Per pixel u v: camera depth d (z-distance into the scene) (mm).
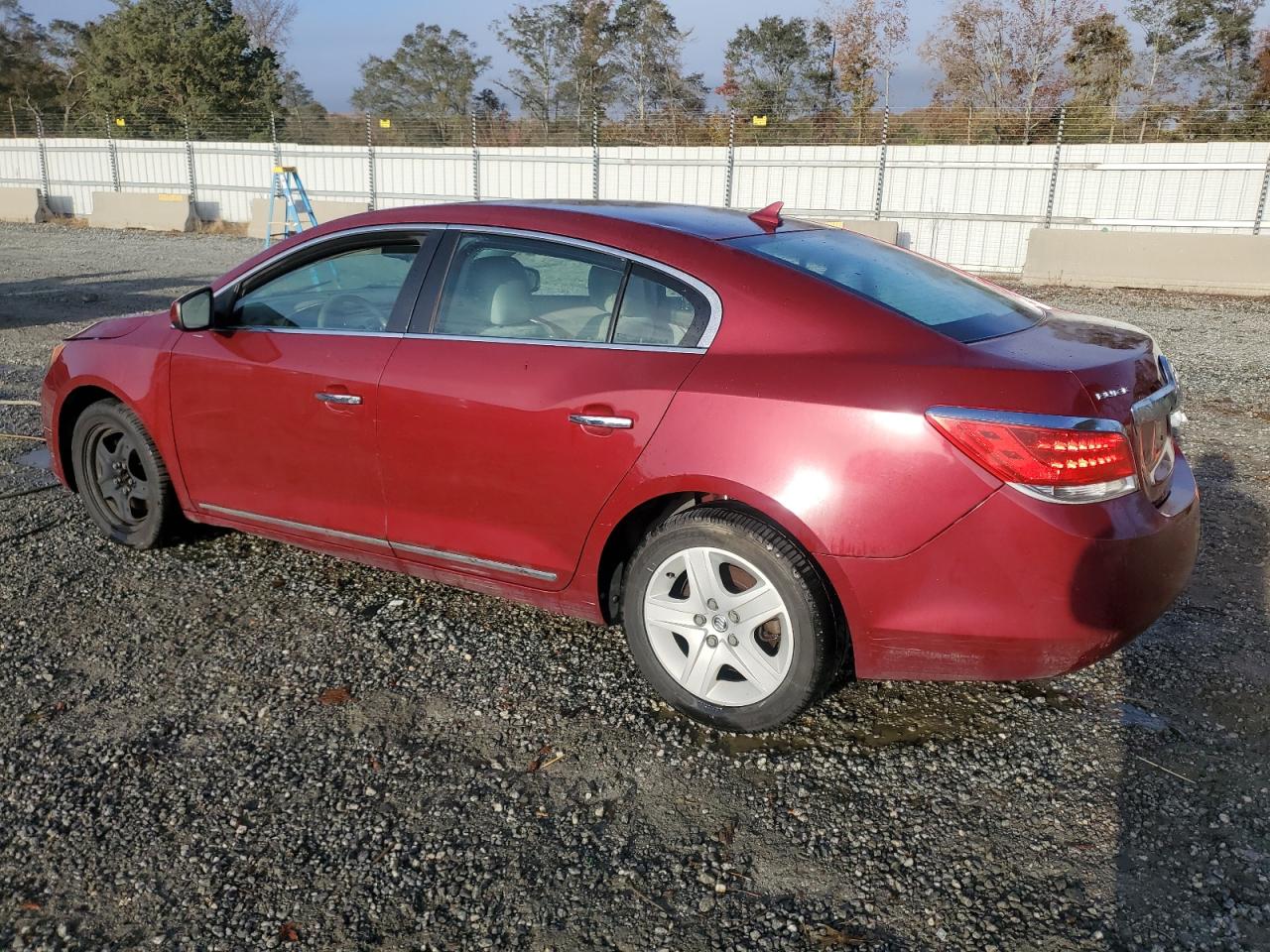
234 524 4230
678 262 3197
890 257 3633
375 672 3553
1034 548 2676
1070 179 18938
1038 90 35031
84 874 2564
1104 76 34500
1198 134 21844
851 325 2947
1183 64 35656
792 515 2852
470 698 3393
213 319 4117
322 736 3170
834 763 3039
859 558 2809
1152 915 2412
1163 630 3881
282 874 2564
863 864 2604
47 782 2926
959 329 2998
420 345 3561
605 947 2328
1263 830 2721
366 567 4434
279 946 2334
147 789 2896
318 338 3814
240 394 3963
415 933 2371
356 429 3664
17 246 20656
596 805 2838
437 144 29547
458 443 3434
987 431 2662
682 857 2629
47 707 3320
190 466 4242
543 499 3312
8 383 7840
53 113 53562
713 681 3168
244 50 43906
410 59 59062
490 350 3416
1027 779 2955
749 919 2412
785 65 41094
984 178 19562
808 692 2990
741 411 2920
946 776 2971
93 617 3957
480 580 3629
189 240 22719
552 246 3424
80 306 12078
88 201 28859
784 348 2969
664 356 3123
